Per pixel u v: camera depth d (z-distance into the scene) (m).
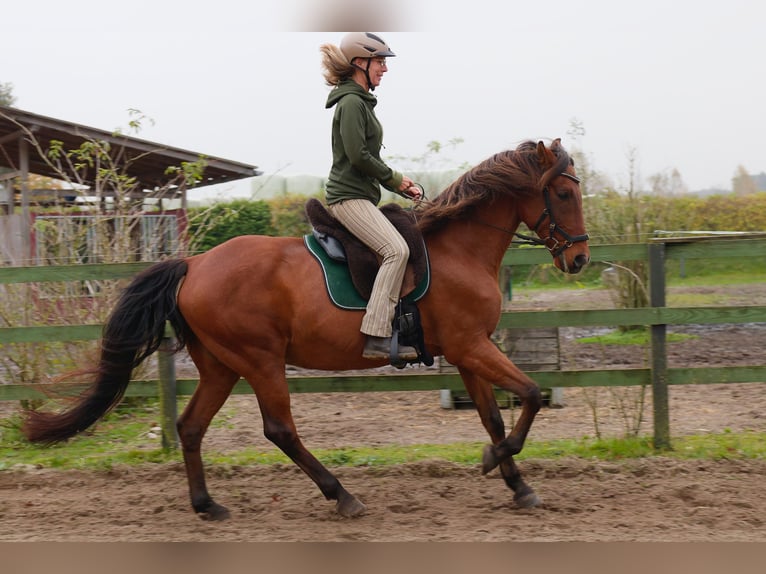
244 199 15.98
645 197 9.49
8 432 5.84
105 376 4.03
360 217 3.95
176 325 4.05
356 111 3.91
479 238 4.13
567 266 4.15
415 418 6.26
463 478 4.71
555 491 4.38
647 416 6.00
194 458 4.11
